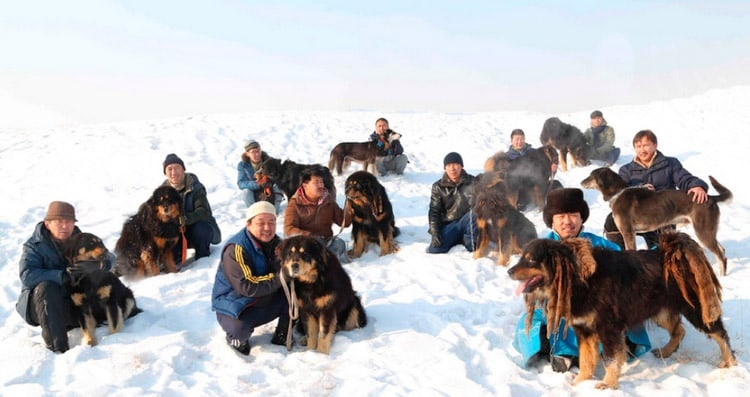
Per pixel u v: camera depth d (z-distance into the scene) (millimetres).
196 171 11703
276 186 8984
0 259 7309
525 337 4191
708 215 5750
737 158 11102
